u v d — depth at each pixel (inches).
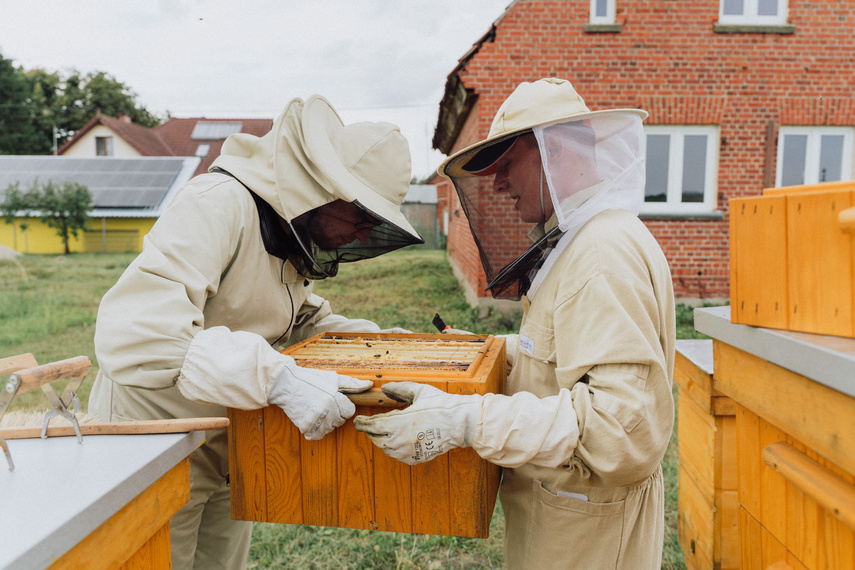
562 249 52.7
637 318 47.3
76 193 815.7
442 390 49.2
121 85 1846.7
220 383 50.2
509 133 50.7
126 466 37.6
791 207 39.6
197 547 76.0
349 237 65.1
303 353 61.7
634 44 308.3
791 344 38.2
